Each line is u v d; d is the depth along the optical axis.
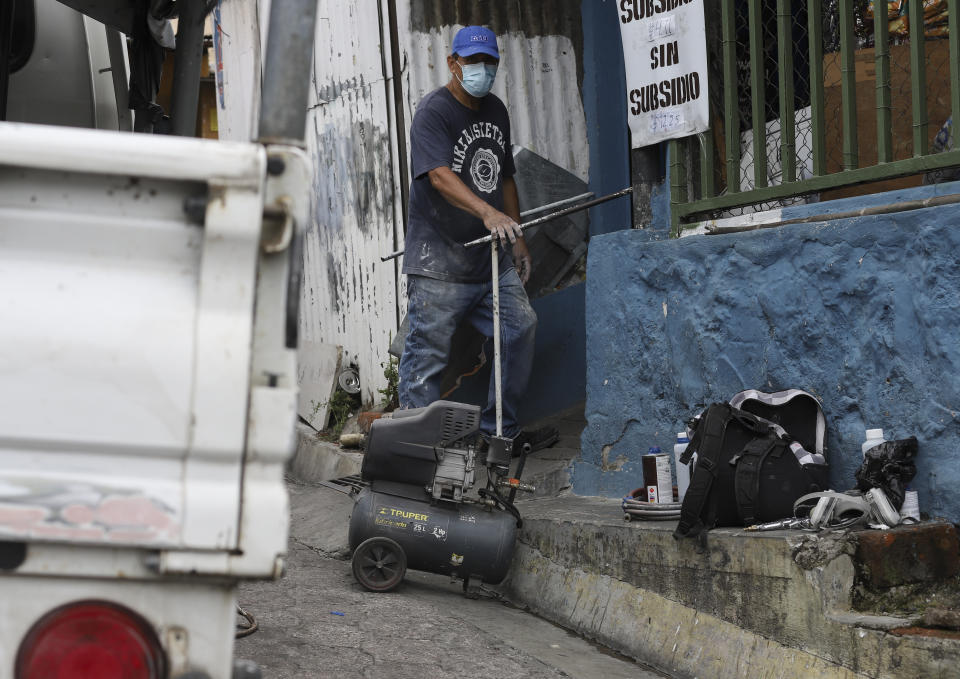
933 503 4.09
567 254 7.53
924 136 4.39
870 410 4.40
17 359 1.74
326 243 9.40
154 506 1.75
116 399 1.76
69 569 1.74
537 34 7.86
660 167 5.94
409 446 5.21
